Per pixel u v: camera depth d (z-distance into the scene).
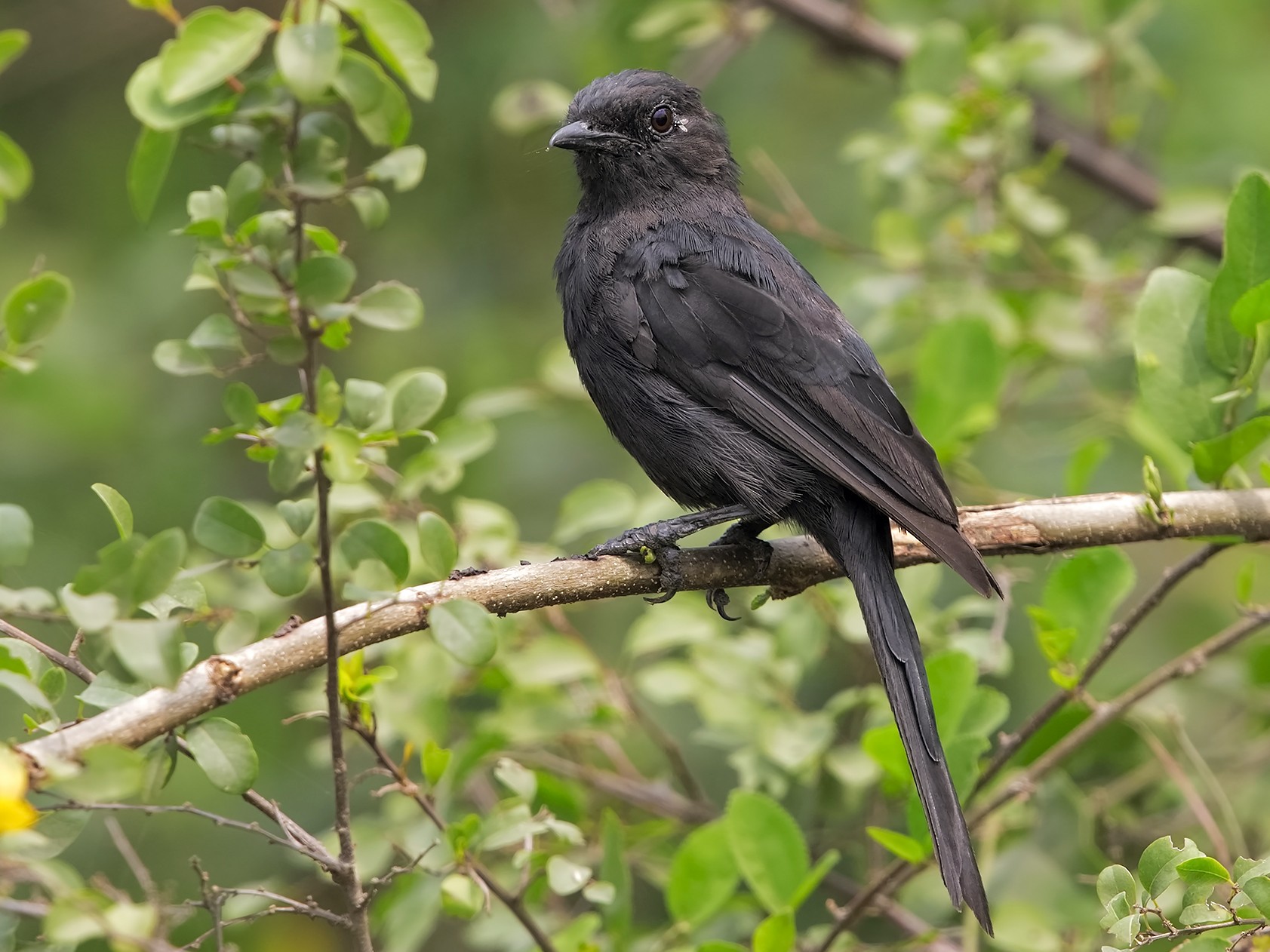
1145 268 13.40
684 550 8.91
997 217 12.48
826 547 9.30
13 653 6.47
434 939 12.84
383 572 7.25
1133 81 13.72
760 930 8.12
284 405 6.55
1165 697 11.54
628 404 9.97
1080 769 11.34
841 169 15.22
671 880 9.04
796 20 13.95
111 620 5.68
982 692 9.29
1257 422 8.41
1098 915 9.73
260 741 12.47
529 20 14.73
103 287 14.23
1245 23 14.86
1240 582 9.21
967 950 9.28
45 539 13.22
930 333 10.77
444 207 15.06
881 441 9.23
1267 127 14.32
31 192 15.00
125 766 5.62
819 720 9.98
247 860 12.16
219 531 6.59
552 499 13.84
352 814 12.53
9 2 15.57
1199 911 6.80
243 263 6.30
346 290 6.29
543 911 9.94
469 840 8.30
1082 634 9.13
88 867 12.04
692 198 10.63
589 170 10.68
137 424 13.86
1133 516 8.69
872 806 10.97
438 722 9.70
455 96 14.80
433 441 7.02
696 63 15.37
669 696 10.16
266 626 10.17
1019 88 14.47
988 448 13.52
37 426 13.41
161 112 7.00
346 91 6.71
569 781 10.73
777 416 9.53
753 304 9.77
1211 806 10.69
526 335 14.68
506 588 7.97
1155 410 8.84
